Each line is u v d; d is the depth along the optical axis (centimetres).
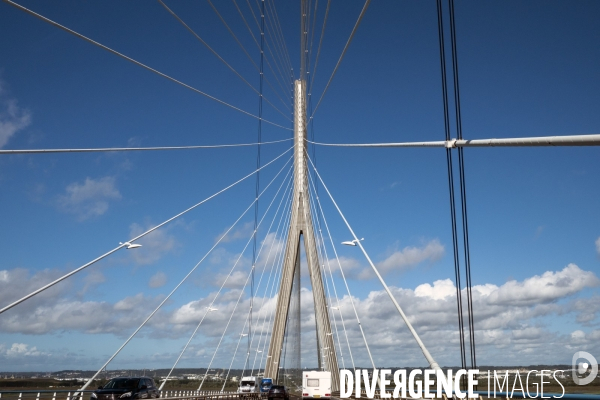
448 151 2483
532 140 1380
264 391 6325
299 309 9156
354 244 4791
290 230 7862
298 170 8050
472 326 2406
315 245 7669
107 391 2644
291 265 7638
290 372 9888
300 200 7944
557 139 1283
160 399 2847
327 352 7106
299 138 8181
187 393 5847
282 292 7531
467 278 2381
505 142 1541
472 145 1981
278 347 7231
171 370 5541
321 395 4503
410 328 3634
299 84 8419
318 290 7381
